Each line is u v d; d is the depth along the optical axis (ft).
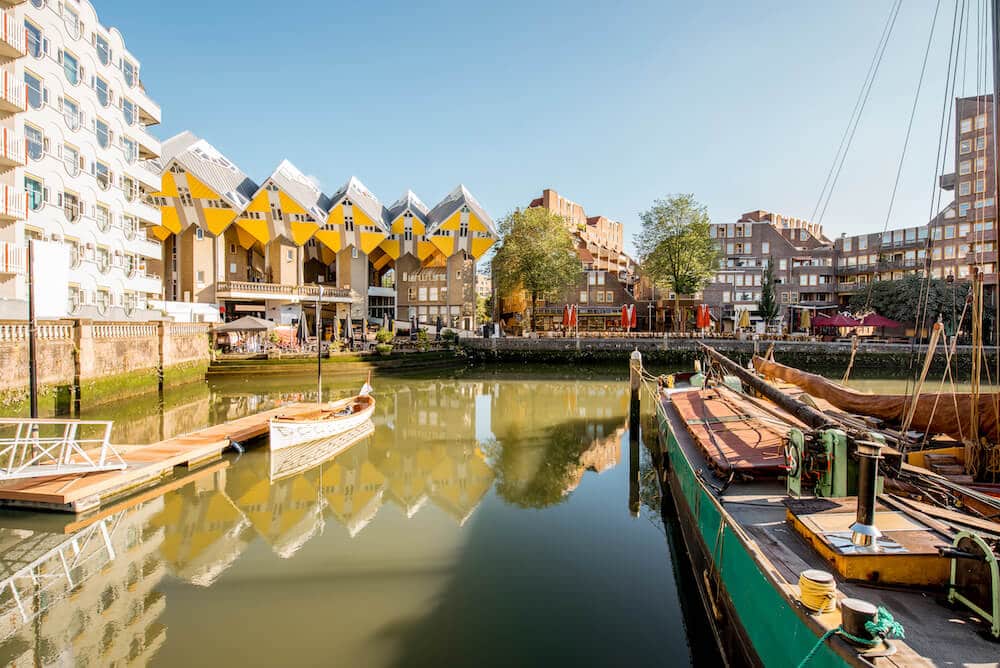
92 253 92.58
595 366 158.10
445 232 197.16
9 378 60.90
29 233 77.05
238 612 26.99
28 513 37.19
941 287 147.95
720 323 222.48
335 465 54.24
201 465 50.96
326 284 206.59
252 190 176.04
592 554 34.19
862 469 16.55
